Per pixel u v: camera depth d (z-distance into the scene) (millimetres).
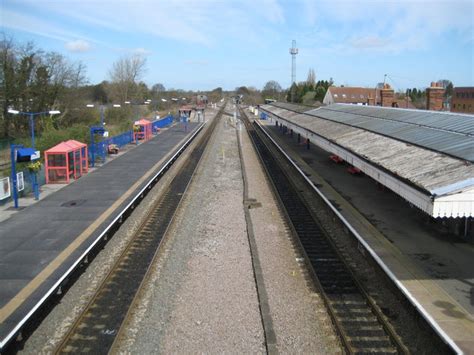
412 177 11219
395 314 9750
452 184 9617
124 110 59750
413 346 8531
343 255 13250
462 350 8133
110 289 10906
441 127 16688
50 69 47406
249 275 11773
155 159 29781
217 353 8383
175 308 10047
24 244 13195
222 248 13703
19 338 8617
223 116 83938
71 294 10750
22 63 43219
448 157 12258
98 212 16656
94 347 8578
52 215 16375
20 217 16172
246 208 18375
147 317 9633
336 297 10570
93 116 54438
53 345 8680
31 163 18844
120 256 12703
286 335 8953
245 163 31422
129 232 15312
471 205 9289
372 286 11164
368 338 8820
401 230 15398
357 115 27297
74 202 18234
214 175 26453
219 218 16953
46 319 9602
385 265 11539
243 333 9031
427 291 10688
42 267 11445
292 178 25141
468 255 13070
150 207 18562
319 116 32875
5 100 42000
